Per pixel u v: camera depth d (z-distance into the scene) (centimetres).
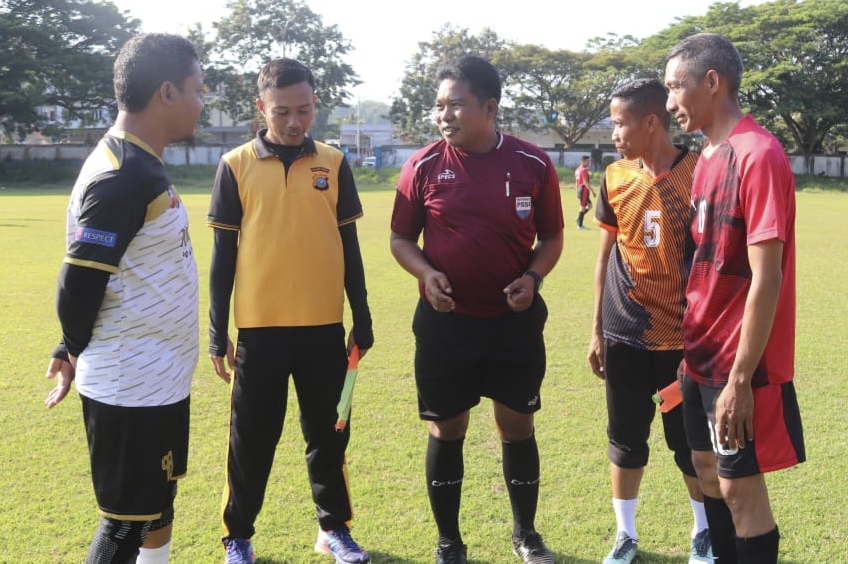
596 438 479
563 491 406
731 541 292
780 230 241
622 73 4866
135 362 265
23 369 618
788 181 251
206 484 412
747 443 260
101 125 5100
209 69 5247
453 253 328
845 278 1092
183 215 280
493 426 502
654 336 339
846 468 429
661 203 332
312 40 5384
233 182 330
